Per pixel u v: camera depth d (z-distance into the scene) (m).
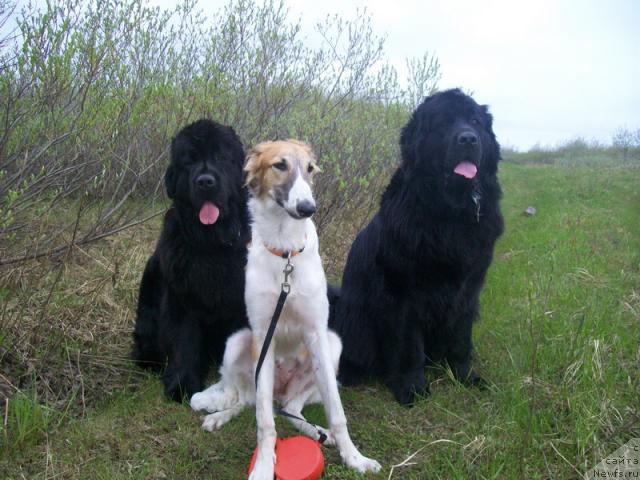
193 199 1.40
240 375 1.36
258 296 1.25
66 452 1.17
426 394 1.46
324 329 1.27
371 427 1.32
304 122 2.52
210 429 1.29
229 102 2.40
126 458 1.17
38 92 1.70
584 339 1.54
